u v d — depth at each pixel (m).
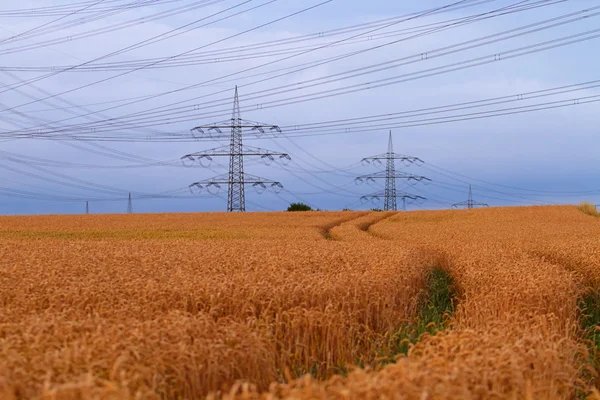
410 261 19.12
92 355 6.80
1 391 5.39
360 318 12.30
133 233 46.41
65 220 66.50
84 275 16.52
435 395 5.37
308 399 5.07
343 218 69.06
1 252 23.91
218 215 75.31
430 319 14.17
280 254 22.30
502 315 12.47
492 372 6.29
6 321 9.60
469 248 26.02
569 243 28.56
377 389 5.20
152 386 6.53
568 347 8.76
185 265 18.88
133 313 10.20
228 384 7.77
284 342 10.30
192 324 8.48
